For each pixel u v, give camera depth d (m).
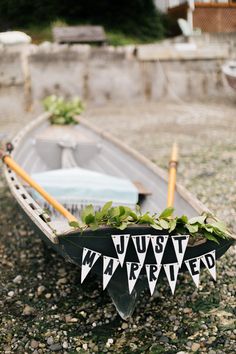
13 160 4.76
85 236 2.91
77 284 4.04
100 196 4.35
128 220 2.94
